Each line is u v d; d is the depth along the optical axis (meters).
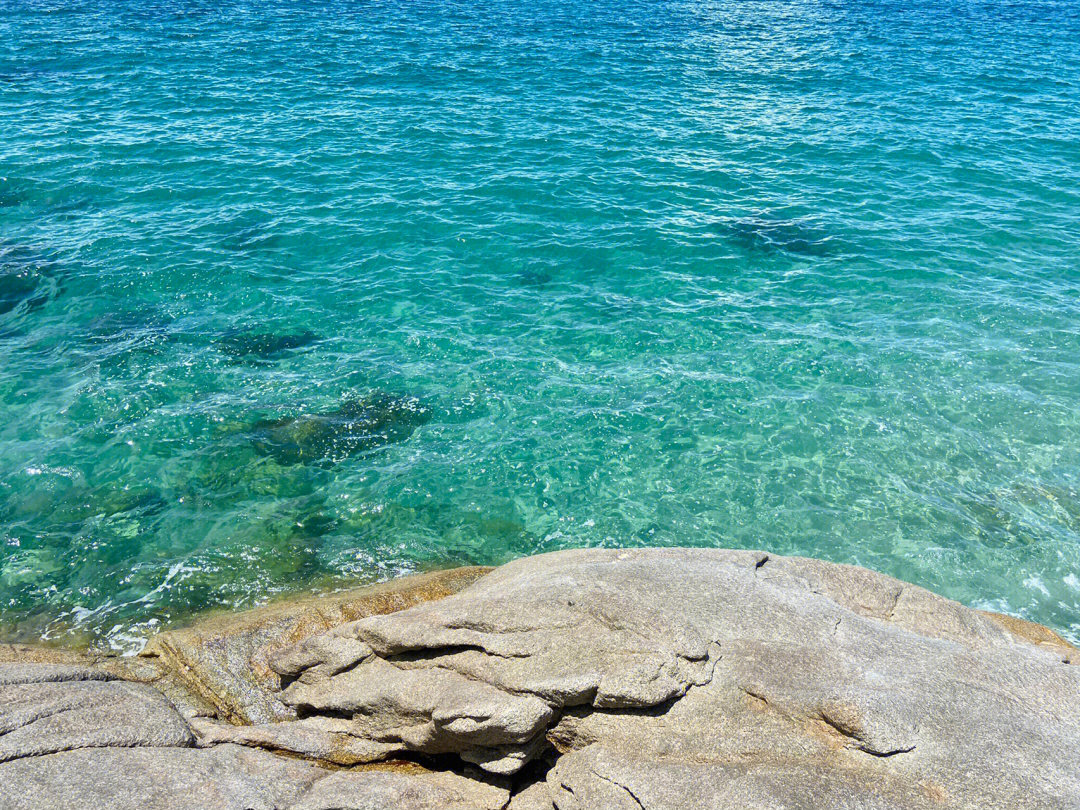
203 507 15.57
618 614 9.55
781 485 16.38
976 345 20.77
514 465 16.86
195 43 45.53
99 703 9.52
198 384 18.94
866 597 11.33
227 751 9.06
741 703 8.80
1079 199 29.28
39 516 15.16
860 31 54.56
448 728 8.81
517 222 27.11
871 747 8.12
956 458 17.05
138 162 30.36
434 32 50.41
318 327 21.44
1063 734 8.37
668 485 16.42
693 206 28.50
